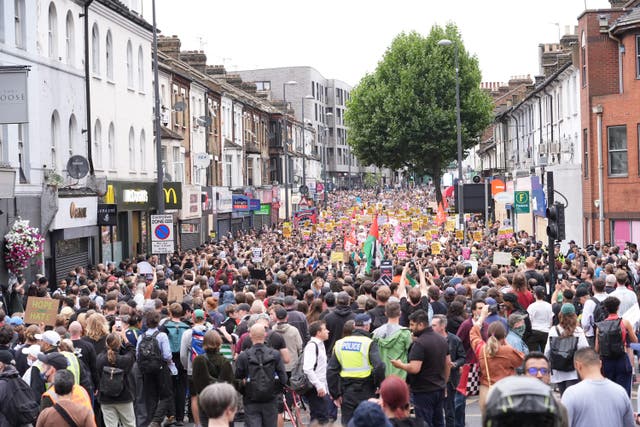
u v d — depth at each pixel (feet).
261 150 238.68
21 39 87.92
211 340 38.34
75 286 63.16
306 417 48.83
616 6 135.33
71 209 96.43
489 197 198.59
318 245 138.72
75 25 103.19
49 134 94.17
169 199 133.08
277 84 426.51
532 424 14.20
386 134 224.94
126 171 122.42
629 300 47.11
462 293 49.26
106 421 41.19
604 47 121.80
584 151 127.54
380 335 36.50
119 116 119.34
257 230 191.83
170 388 44.47
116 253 117.08
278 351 37.76
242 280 72.95
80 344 40.98
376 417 19.22
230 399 22.59
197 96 168.14
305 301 49.26
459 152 146.30
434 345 35.09
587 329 46.47
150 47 133.90
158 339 43.93
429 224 174.29
